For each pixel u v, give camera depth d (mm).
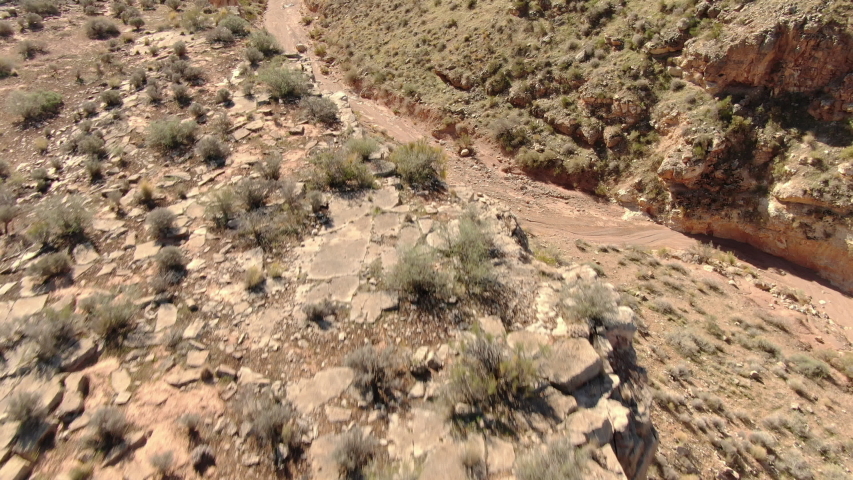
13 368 6547
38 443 5574
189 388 6266
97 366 6605
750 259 21078
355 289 7793
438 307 7371
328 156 11062
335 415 5848
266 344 6902
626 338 7051
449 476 5070
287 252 8703
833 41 20219
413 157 11148
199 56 17469
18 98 14516
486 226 9359
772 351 14898
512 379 5980
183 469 5293
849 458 11359
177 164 11602
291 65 17047
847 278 19312
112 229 9555
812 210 19766
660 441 10406
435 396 6027
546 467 5016
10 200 10781
